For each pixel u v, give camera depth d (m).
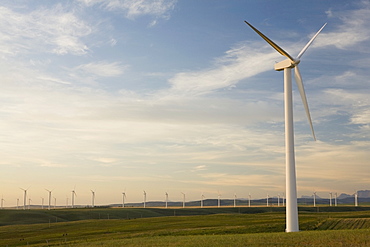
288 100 59.84
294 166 58.16
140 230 84.56
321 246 40.16
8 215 172.75
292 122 59.28
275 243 43.12
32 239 81.56
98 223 114.44
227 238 49.66
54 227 113.31
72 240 72.75
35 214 178.12
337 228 71.00
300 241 43.78
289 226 57.19
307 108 61.38
